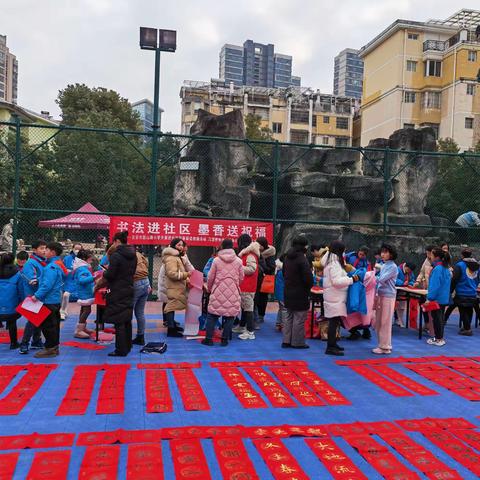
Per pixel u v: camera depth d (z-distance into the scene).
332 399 4.80
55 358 6.08
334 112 53.69
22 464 3.29
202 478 3.17
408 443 3.77
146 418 4.17
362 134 44.19
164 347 6.62
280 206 16.58
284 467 3.34
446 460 3.51
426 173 18.77
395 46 38.88
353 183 17.61
